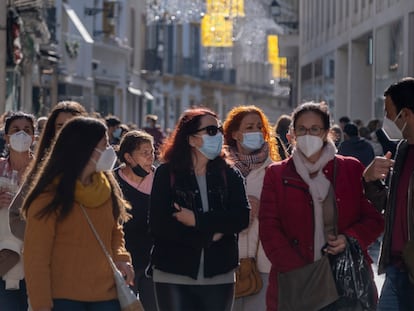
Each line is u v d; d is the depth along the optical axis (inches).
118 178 660.1
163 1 3978.8
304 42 3341.5
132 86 3909.9
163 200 522.0
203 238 515.8
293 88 3730.3
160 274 524.1
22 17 2091.5
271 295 523.5
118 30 3641.7
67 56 2874.0
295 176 515.8
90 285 465.1
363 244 513.3
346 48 2674.7
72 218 464.4
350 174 518.6
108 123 1353.3
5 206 581.6
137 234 652.1
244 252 599.5
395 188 506.3
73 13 2970.0
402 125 508.4
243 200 527.8
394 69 1968.5
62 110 560.4
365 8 2299.5
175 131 527.5
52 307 462.0
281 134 935.0
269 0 3686.0
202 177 526.0
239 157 617.9
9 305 588.7
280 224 518.6
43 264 458.6
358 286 506.9
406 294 506.0
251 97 5856.3
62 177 461.1
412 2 1838.1
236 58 5132.9
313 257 510.9
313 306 506.9
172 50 4808.1
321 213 513.3
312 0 3159.5
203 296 521.3
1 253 580.7
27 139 596.1
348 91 2554.1
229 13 3612.2
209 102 5329.7
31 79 2493.8
